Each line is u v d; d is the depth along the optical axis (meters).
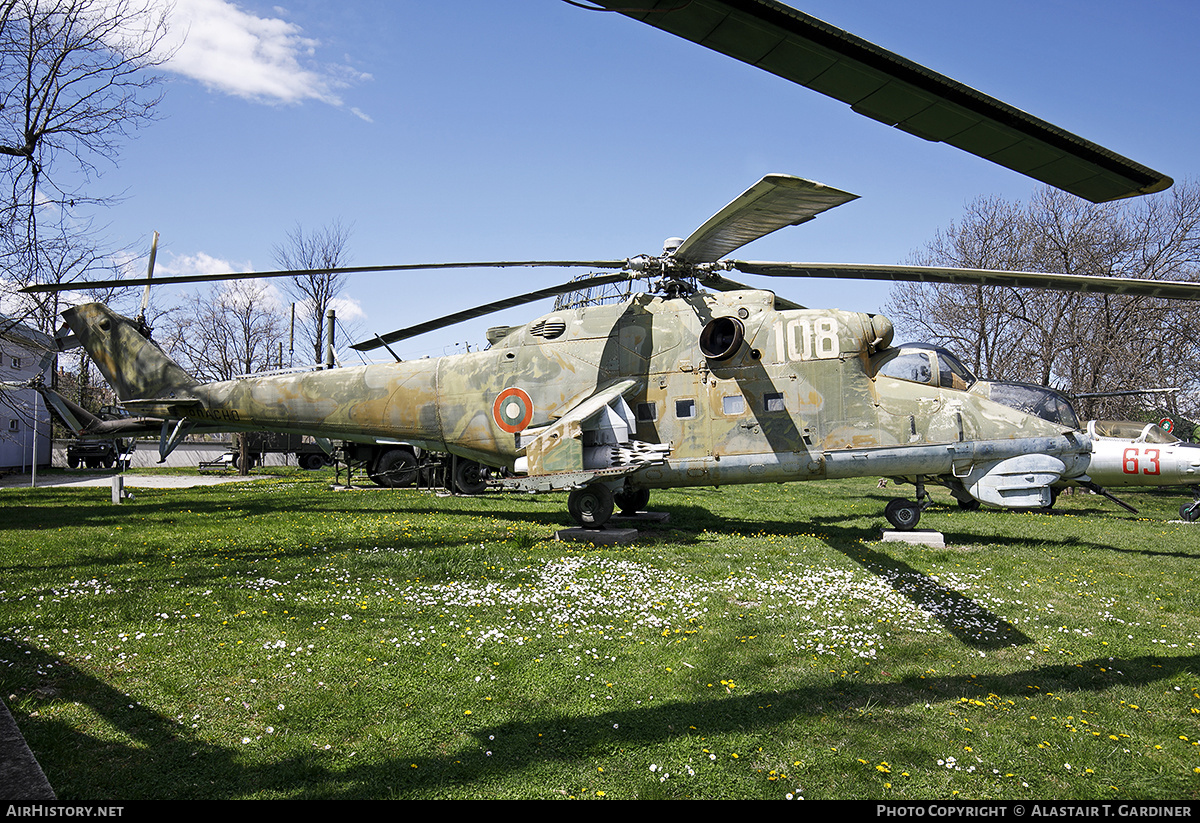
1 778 3.09
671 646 5.64
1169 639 6.02
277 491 17.88
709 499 16.66
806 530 11.54
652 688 4.82
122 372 13.70
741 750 3.99
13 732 3.60
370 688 4.70
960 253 28.53
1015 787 3.66
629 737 4.12
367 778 3.62
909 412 10.07
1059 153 2.18
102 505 14.41
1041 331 25.05
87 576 7.45
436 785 3.58
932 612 6.67
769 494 18.19
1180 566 8.84
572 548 9.35
